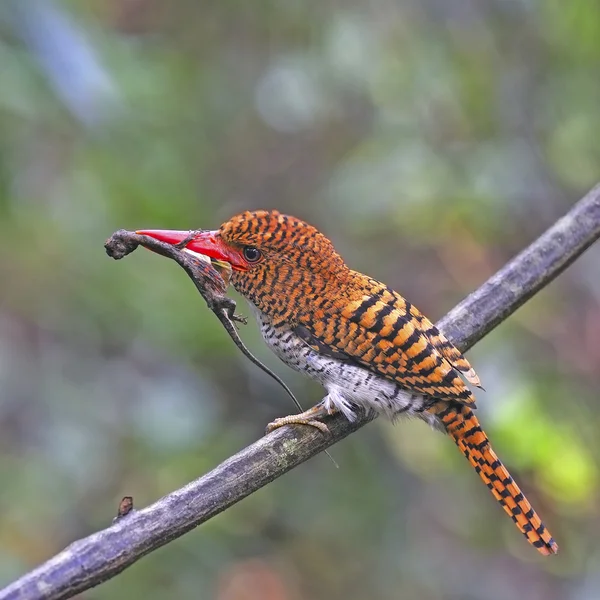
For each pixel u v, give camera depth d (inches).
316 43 556.1
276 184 569.3
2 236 411.8
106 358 440.5
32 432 422.6
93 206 423.2
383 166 507.8
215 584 429.4
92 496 419.2
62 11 339.3
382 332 267.1
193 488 225.6
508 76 512.4
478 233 506.0
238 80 563.2
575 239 291.1
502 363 456.1
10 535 403.5
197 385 440.5
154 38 553.0
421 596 471.5
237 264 271.6
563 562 473.7
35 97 347.3
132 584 407.8
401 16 537.6
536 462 441.4
